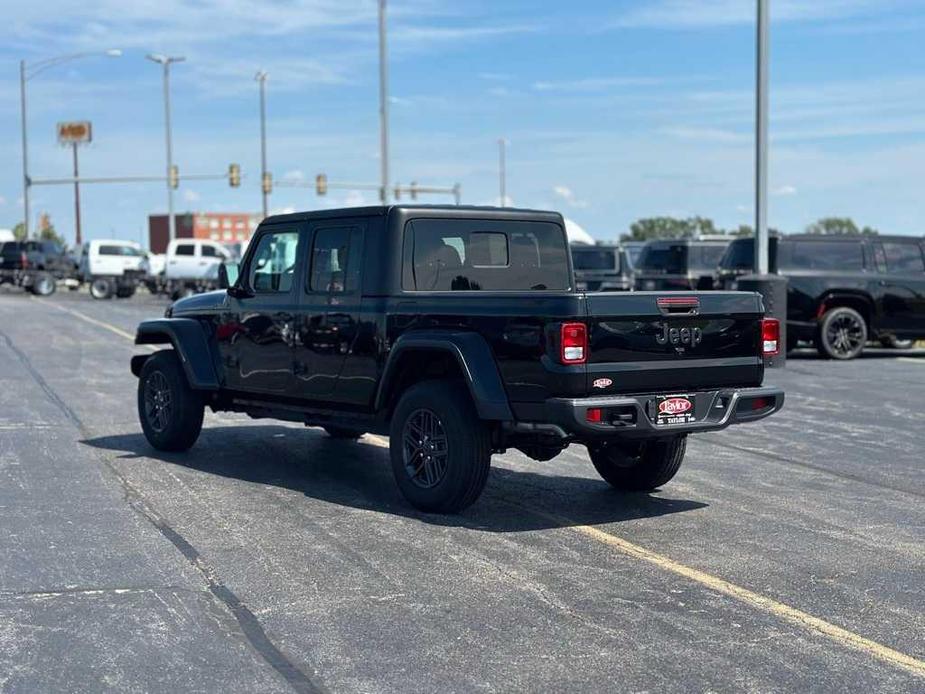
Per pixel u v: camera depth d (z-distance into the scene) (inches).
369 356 328.2
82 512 311.1
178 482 354.6
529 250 356.5
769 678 193.3
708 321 302.4
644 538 288.2
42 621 219.9
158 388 409.7
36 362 733.9
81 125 2910.9
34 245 1925.4
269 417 379.9
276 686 188.7
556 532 293.6
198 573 252.8
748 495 343.0
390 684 189.6
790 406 547.8
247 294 376.2
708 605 233.3
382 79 1582.2
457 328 303.6
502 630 216.5
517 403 289.4
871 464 396.8
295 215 358.6
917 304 799.7
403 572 254.7
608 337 285.4
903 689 189.2
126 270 1825.8
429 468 312.0
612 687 188.5
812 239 799.7
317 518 305.9
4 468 374.9
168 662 199.3
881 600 237.9
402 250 327.6
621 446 340.2
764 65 749.3
